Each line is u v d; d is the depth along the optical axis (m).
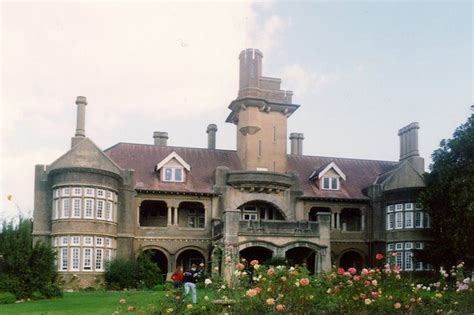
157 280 42.53
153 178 48.09
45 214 43.56
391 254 20.05
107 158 44.31
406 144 55.12
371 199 50.97
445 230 41.81
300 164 54.59
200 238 47.09
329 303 16.05
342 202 50.75
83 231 42.12
